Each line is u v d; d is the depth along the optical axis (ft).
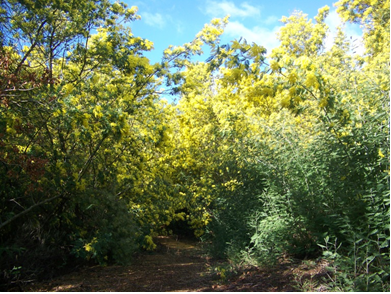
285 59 15.20
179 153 27.71
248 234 18.34
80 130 16.40
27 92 15.66
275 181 16.97
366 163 13.92
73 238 17.93
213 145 27.07
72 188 16.83
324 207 14.96
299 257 15.17
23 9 18.40
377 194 12.66
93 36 20.54
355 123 15.15
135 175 21.54
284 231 15.51
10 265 15.06
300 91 14.96
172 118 30.27
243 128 23.80
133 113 19.92
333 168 14.46
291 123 18.61
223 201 22.50
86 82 19.40
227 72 15.55
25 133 16.26
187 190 26.30
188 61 21.86
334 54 27.32
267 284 12.35
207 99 28.81
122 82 20.07
